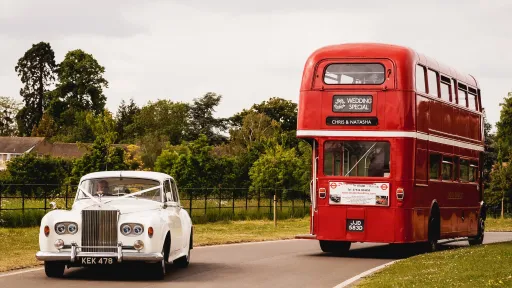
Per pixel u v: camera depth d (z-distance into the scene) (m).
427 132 22.36
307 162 67.12
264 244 26.83
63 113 140.75
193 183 63.56
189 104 153.00
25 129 147.62
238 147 112.62
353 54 21.41
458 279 14.46
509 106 66.06
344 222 21.42
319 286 14.88
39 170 64.06
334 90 21.44
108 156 50.88
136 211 15.72
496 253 19.70
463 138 25.98
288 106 129.00
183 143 69.31
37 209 31.12
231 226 35.25
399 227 21.11
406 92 21.14
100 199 16.44
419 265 17.72
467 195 26.48
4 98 156.75
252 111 124.88
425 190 22.28
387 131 21.11
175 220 16.77
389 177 21.14
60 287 14.26
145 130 149.00
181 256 17.61
